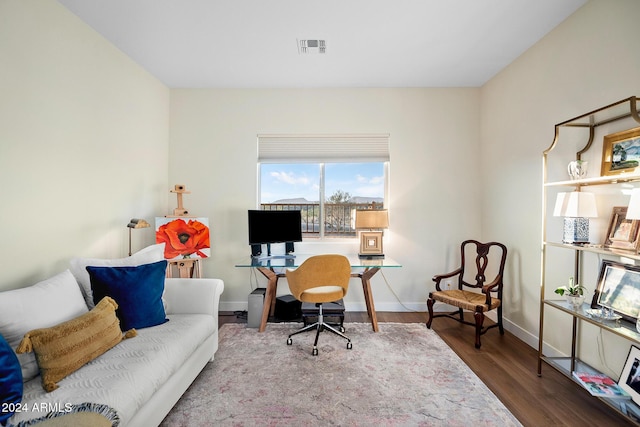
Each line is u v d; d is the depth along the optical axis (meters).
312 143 3.68
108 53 2.62
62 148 2.15
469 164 3.62
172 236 3.04
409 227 3.62
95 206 2.47
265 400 1.87
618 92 1.88
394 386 2.03
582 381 1.81
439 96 3.62
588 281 2.07
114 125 2.70
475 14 2.27
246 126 3.65
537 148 2.64
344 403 1.84
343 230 3.78
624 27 1.84
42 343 1.33
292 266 2.90
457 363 2.34
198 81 3.46
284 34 2.54
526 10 2.21
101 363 1.49
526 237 2.78
